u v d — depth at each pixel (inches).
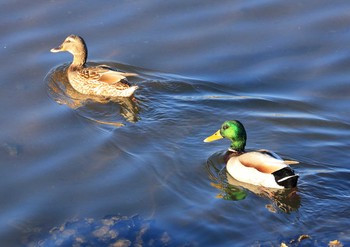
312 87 709.9
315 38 773.9
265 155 590.2
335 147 623.5
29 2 823.1
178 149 626.2
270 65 740.7
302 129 650.8
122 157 610.2
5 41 767.1
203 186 577.0
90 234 513.7
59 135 639.8
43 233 517.3
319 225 516.7
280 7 818.8
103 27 794.8
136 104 692.1
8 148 617.0
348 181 574.9
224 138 652.1
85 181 577.0
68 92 717.9
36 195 560.4
